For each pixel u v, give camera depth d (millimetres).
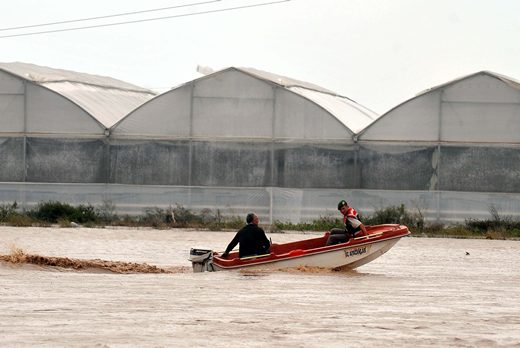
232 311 23688
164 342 19219
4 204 67125
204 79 68000
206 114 67938
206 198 66125
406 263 40938
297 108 67188
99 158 68312
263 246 34969
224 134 67750
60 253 42562
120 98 79875
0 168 68875
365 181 66500
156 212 65875
